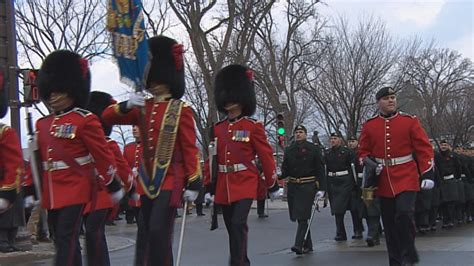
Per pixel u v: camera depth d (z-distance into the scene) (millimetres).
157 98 7242
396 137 8766
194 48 29594
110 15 6859
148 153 6965
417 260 8727
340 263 10758
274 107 39906
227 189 8477
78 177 6992
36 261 12953
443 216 17281
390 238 8984
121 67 6836
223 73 8797
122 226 21609
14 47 13969
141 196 7059
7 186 7078
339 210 14188
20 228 13766
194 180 6902
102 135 7051
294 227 19547
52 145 7016
